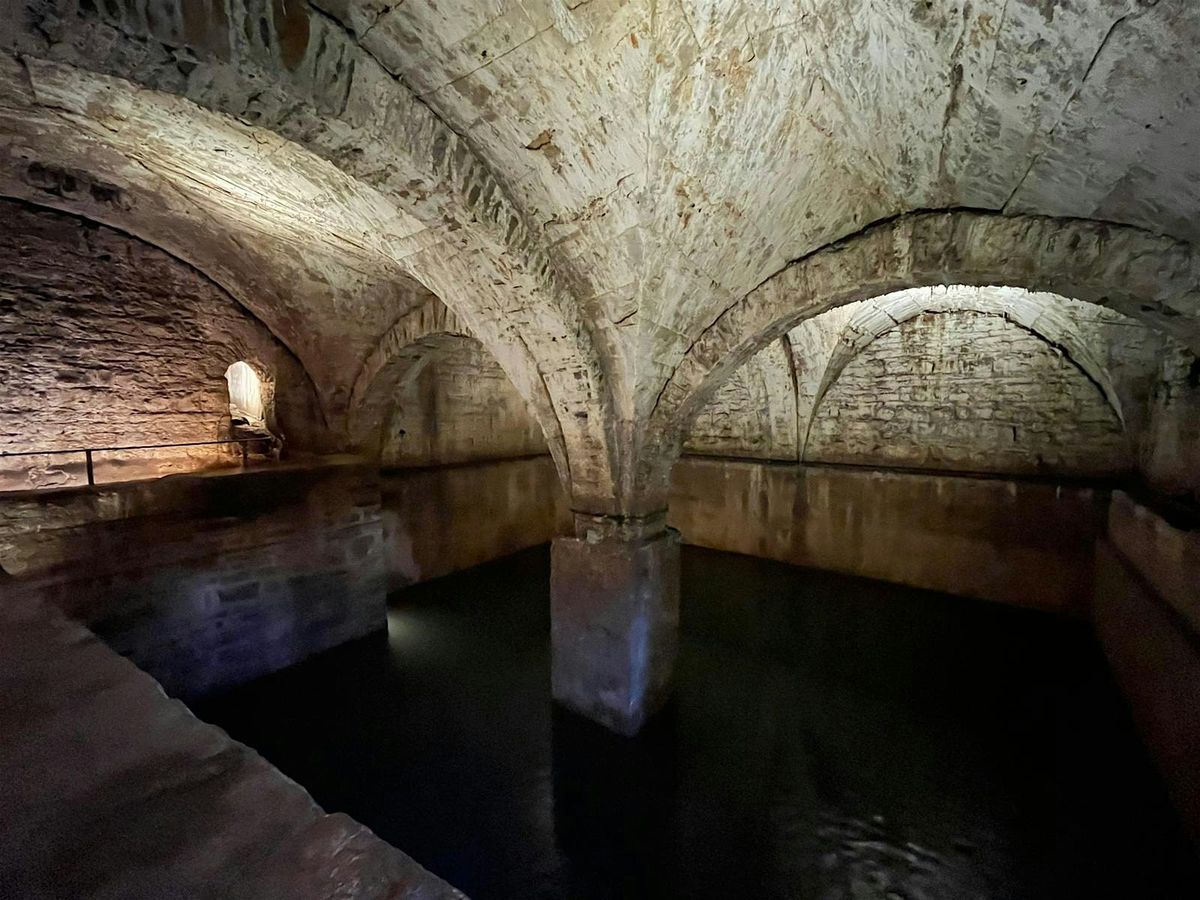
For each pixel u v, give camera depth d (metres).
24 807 0.91
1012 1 1.56
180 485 3.93
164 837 0.86
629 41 1.90
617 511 3.62
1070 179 2.06
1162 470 4.48
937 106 2.00
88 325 4.21
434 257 3.05
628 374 3.27
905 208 2.56
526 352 3.37
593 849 2.91
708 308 3.21
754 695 4.29
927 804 3.16
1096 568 5.02
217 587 4.15
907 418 6.36
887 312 5.81
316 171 2.57
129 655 3.73
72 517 3.46
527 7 1.84
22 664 1.38
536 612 5.79
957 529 6.02
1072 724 3.80
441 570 6.72
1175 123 1.65
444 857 2.86
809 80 2.11
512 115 2.27
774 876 2.73
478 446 7.25
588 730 3.81
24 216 3.87
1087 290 2.28
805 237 2.87
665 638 3.94
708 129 2.24
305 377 5.43
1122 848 2.79
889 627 5.41
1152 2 1.40
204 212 3.68
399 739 3.78
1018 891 2.61
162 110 2.24
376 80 2.06
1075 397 5.36
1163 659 3.20
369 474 5.12
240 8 1.66
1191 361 4.14
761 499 7.42
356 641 5.09
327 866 0.83
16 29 1.41
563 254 2.88
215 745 1.10
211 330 4.84
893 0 1.70
